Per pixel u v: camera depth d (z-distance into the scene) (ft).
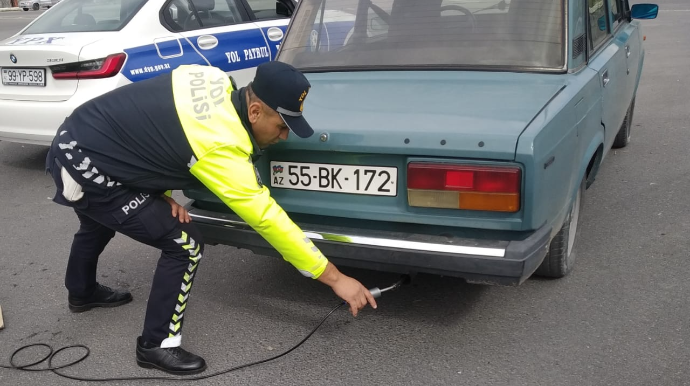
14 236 14.56
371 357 9.50
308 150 9.12
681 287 11.09
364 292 8.67
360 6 11.60
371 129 8.70
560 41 10.39
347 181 9.06
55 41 16.93
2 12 111.75
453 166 8.32
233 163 7.72
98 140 8.14
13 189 17.94
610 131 12.77
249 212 7.86
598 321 10.14
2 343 10.14
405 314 10.61
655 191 15.71
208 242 10.19
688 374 8.77
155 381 9.14
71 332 10.43
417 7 11.29
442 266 8.56
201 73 8.19
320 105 9.75
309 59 11.79
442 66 10.76
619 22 15.57
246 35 19.77
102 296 11.14
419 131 8.46
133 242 13.97
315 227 9.37
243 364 9.45
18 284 12.17
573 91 9.65
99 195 8.41
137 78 16.87
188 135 7.73
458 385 8.77
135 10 17.52
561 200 9.29
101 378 9.22
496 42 10.70
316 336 10.10
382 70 11.07
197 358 9.30
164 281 8.95
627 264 11.99
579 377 8.81
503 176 8.13
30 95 17.21
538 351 9.45
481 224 8.46
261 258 12.99
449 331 10.07
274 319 10.66
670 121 22.13
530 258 8.31
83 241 10.33
